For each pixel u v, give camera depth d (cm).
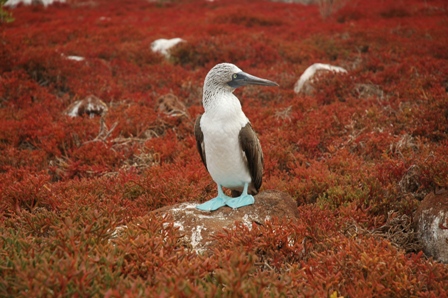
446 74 1080
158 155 834
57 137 906
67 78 1281
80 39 1806
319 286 374
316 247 479
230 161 514
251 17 2134
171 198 633
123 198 654
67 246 382
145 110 1020
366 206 602
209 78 511
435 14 2094
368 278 389
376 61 1280
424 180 582
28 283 310
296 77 1305
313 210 563
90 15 2492
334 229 524
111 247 397
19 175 760
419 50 1409
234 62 1525
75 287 320
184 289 305
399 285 383
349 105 1027
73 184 696
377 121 909
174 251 417
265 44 1598
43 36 1844
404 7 2155
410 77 1116
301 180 698
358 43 1608
